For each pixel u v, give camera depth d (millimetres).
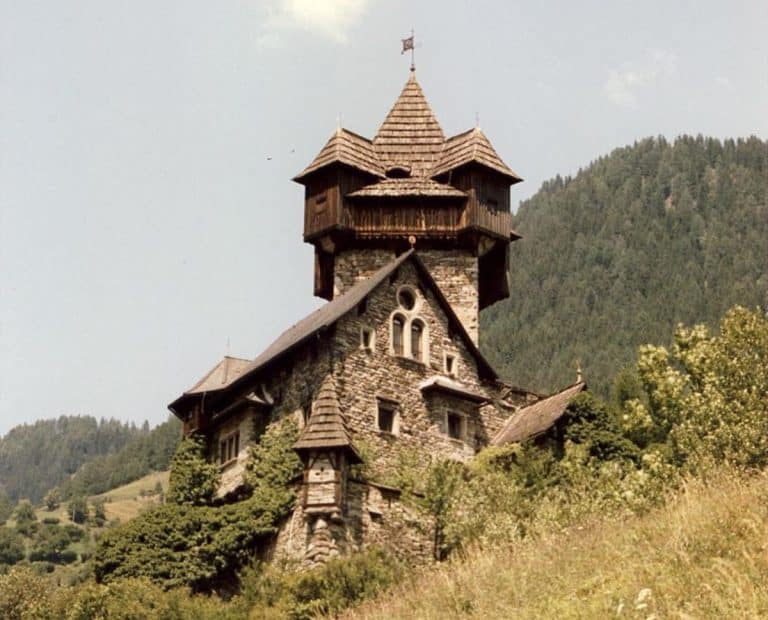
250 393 59969
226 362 66062
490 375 62500
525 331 176875
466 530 49969
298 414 56938
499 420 62094
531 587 33875
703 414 52500
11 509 187750
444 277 67562
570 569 34156
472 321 66812
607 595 30094
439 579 38188
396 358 58688
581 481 49938
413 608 37062
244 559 53438
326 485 52000
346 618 40469
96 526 174750
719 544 30656
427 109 73062
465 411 60500
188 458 61281
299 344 56406
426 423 58719
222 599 53250
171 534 54219
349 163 67750
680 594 28188
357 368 56906
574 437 57031
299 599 46719
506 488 51156
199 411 62188
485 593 34812
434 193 67750
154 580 53219
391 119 72688
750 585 27453
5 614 66688
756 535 30281
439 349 60500
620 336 170000
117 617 49250
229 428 60781
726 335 55656
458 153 69062
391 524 53094
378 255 67875
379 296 58906
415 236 67750
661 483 44750
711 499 33750
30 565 146000
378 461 56094
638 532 33969
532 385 150000
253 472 57375
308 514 51719
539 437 57156
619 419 65062
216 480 60281
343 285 67500
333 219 67312
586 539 36781
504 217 68938
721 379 54219
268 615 46062
